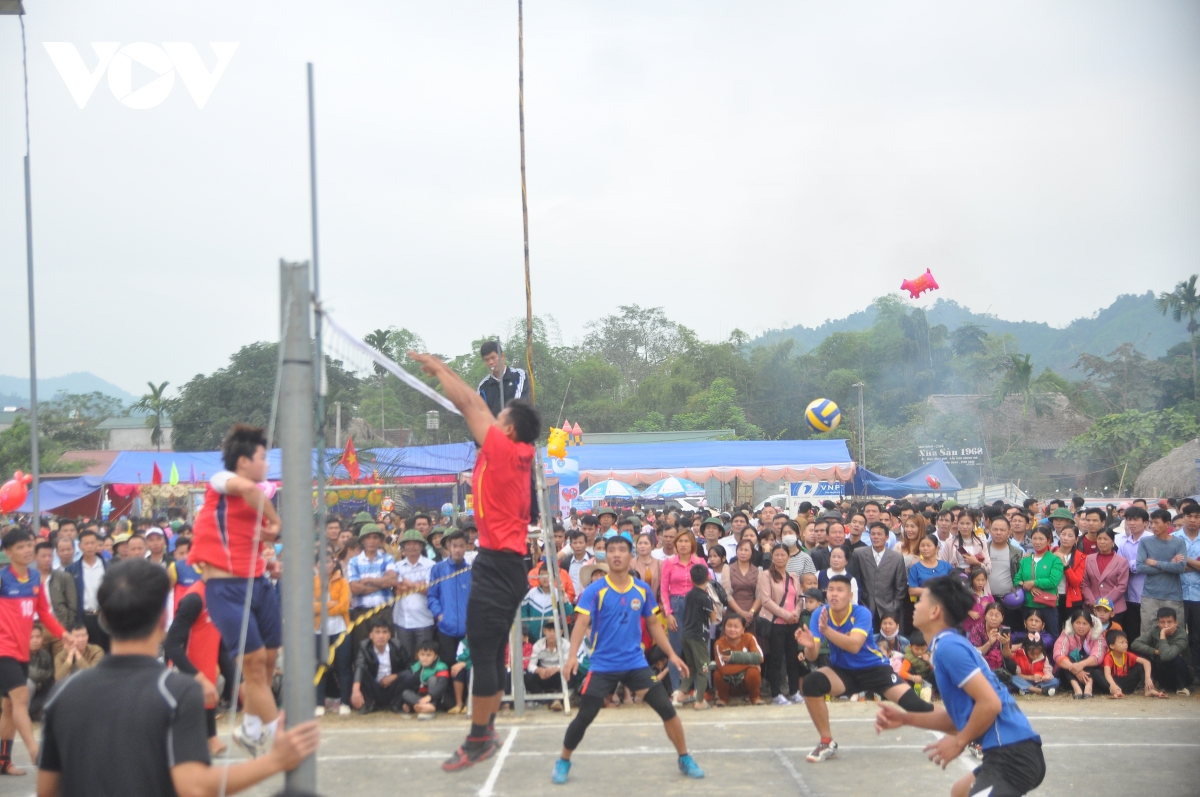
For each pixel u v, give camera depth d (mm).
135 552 9406
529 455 5582
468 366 53188
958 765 6816
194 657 5688
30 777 7000
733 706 9352
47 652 8938
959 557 10383
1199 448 33594
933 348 59656
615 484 25375
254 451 5285
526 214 10742
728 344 63250
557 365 61219
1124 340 151500
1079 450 45312
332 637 8930
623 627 6512
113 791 2830
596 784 6445
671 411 60000
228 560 5234
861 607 6914
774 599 9812
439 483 8734
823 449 27781
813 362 61031
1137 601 10062
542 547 9711
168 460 23719
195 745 2896
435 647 9000
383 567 9336
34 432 11562
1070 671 9727
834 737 7738
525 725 8344
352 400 25062
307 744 3047
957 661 4551
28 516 21391
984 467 45625
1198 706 9117
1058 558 10133
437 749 7457
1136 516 10492
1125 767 6816
